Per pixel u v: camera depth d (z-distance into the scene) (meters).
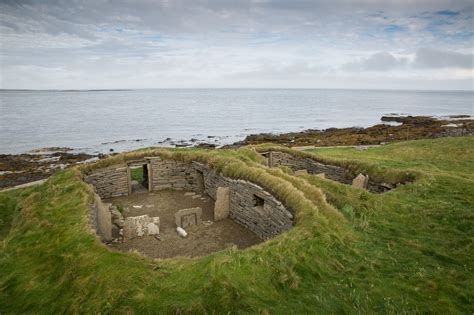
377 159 20.61
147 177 21.09
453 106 142.75
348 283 7.65
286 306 6.77
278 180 13.06
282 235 9.51
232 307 6.59
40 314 7.45
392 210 12.12
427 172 15.81
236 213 15.33
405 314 6.50
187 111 111.00
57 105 140.75
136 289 7.16
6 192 19.80
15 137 56.72
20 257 9.65
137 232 13.48
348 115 98.31
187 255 11.98
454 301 6.91
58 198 13.43
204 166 18.81
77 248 9.23
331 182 14.80
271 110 116.25
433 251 9.05
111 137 58.12
